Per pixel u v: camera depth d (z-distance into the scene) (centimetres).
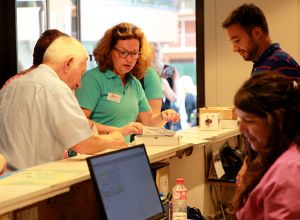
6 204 141
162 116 327
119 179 185
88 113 301
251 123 146
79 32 462
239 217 152
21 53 414
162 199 237
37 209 183
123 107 311
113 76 308
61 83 226
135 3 482
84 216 217
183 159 313
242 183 162
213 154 366
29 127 222
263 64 270
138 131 274
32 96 224
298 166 141
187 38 495
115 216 176
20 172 187
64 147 223
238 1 480
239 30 281
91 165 171
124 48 302
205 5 491
